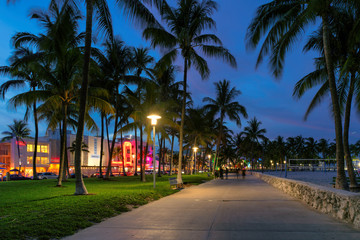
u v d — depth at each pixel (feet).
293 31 45.47
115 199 35.86
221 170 114.83
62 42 45.73
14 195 43.34
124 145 293.84
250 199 41.11
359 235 19.15
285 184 51.80
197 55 76.28
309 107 60.80
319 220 24.58
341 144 42.52
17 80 91.81
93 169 236.43
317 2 36.06
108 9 45.75
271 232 20.48
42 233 20.13
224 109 141.59
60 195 42.16
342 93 57.16
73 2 43.32
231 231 21.03
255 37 45.62
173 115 86.17
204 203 37.45
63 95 65.21
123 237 19.79
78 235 20.53
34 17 71.15
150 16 44.39
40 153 220.43
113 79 90.99
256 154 331.36
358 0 39.17
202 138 166.50
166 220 25.72
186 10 71.00
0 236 18.48
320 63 57.67
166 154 322.14
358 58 49.44
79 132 42.68
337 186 42.19
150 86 83.92
